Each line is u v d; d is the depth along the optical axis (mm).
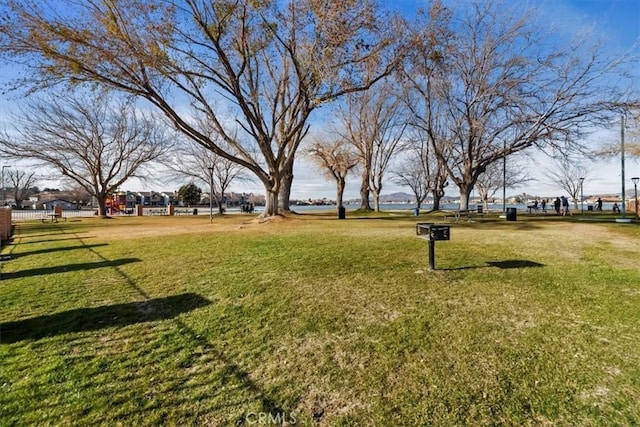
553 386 2543
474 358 2961
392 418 2256
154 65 12086
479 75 22703
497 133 23688
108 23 11195
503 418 2232
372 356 3037
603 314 3852
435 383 2617
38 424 2215
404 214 30844
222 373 2801
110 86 12672
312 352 3129
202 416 2291
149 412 2326
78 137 28984
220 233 12758
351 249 8305
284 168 18828
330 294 4742
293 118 17531
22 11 9938
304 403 2424
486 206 47656
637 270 5793
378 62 15156
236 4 12461
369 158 33500
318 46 14172
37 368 2875
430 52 15875
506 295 4570
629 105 18234
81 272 6285
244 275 5855
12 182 60188
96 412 2326
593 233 11445
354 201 82562
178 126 14852
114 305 4422
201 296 4738
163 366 2912
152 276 5895
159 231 14258
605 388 2504
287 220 18281
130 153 31750
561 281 5176
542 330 3473
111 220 25031
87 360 3012
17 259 7891
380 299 4508
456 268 6121
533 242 9219
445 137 28875
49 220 26031
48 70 11023
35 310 4258
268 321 3836
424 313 3986
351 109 31672
